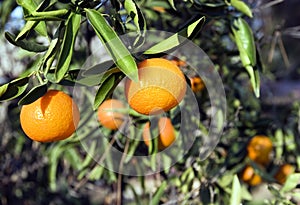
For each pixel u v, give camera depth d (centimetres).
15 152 144
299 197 95
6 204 147
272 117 119
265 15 131
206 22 90
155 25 101
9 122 138
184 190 106
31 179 150
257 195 131
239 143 110
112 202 133
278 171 110
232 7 91
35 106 65
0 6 117
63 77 62
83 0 65
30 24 66
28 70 91
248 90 119
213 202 103
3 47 126
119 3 70
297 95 152
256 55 90
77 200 154
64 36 63
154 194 104
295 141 121
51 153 123
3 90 64
